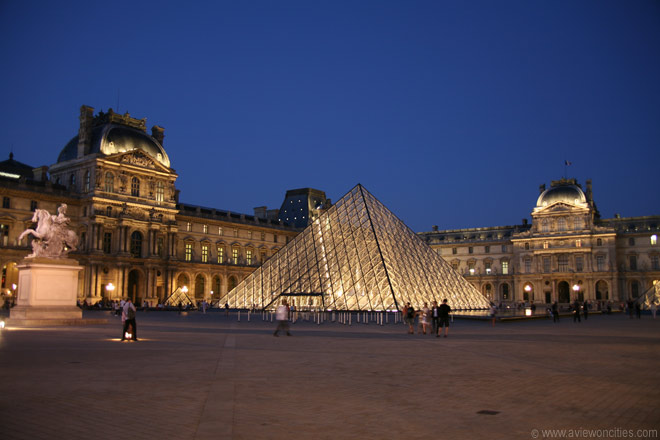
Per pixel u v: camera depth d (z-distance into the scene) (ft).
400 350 111.65
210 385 67.67
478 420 51.21
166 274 460.96
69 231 184.96
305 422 50.39
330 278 262.88
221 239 528.22
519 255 622.95
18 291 179.32
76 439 44.91
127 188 442.09
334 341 133.08
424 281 271.69
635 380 73.05
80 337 134.10
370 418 51.88
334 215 296.71
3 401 58.13
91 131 446.60
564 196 605.31
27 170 502.38
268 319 253.65
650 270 569.64
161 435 45.98
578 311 266.57
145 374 75.82
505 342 132.36
